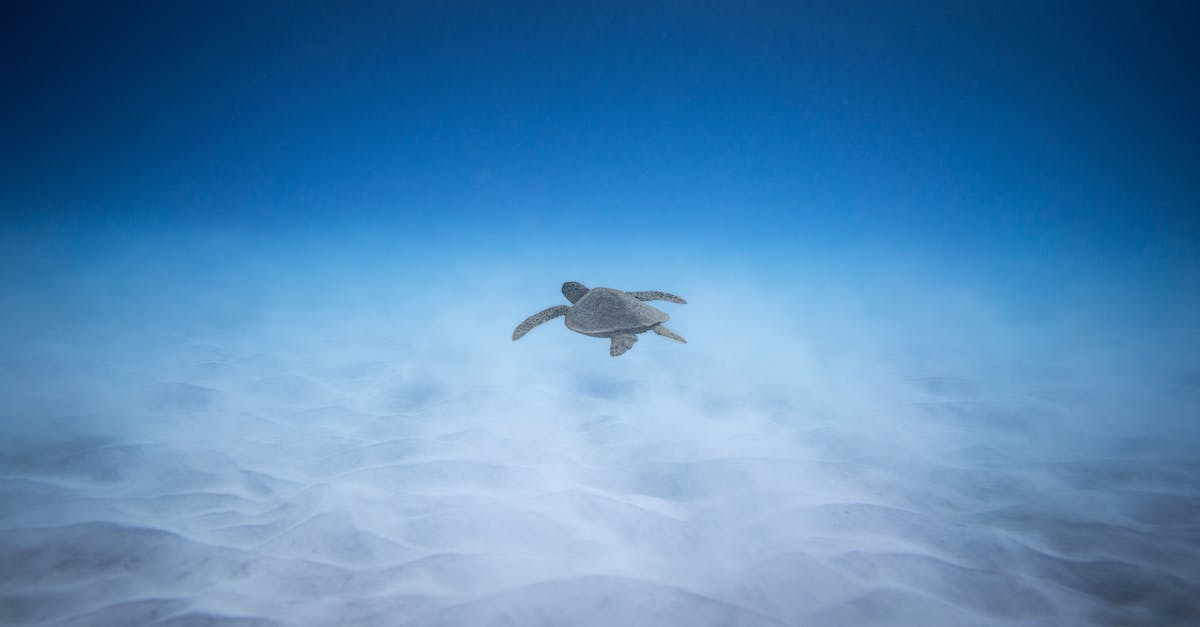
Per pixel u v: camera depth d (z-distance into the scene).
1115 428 5.66
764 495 4.30
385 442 5.18
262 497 4.18
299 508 3.98
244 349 8.03
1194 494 4.32
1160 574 3.34
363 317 10.28
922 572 3.37
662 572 3.35
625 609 2.95
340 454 4.93
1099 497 4.34
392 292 12.69
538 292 12.91
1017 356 8.27
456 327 9.78
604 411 6.12
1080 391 6.77
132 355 7.53
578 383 7.11
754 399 6.57
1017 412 6.14
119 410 5.66
